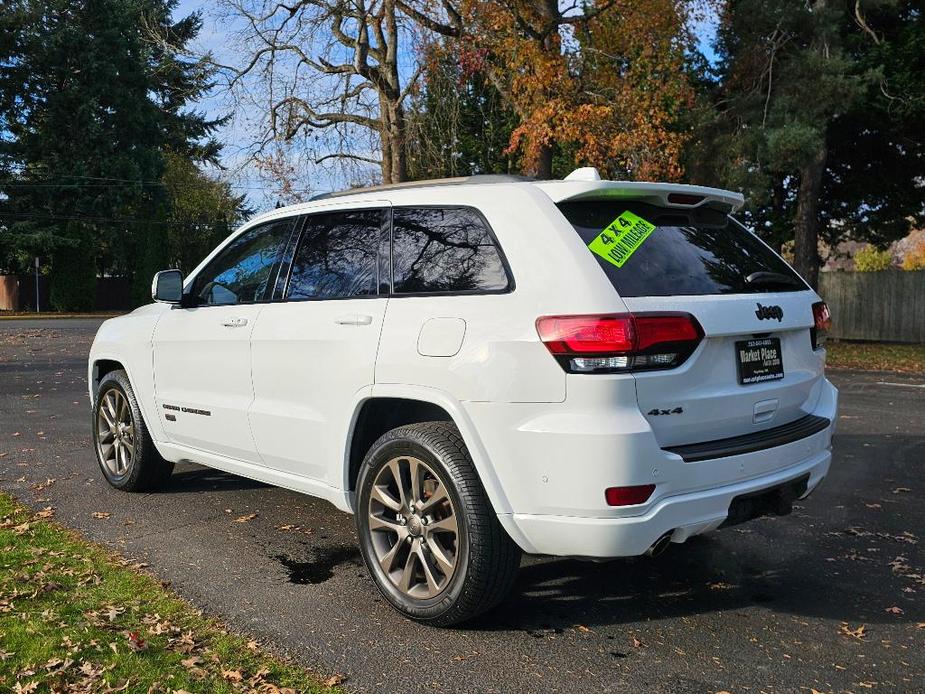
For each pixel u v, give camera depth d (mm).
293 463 4527
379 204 4293
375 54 22469
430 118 22625
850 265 59406
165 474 5934
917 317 24188
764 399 3764
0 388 11938
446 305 3736
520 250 3600
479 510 3516
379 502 3930
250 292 4930
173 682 3143
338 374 4121
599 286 3354
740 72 21500
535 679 3262
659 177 21031
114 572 4324
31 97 46938
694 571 4496
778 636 3680
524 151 21922
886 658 3473
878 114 22281
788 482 3791
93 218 46062
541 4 21125
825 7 20109
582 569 4512
